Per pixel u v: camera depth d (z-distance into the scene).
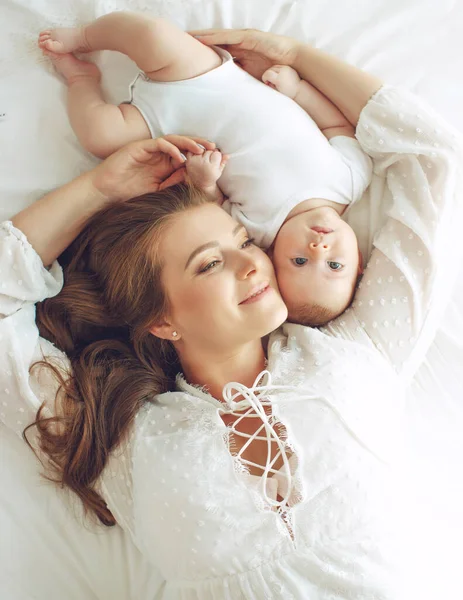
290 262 1.18
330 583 1.02
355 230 1.29
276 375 1.12
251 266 1.06
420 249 1.16
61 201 1.16
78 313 1.20
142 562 1.20
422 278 1.16
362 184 1.25
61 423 1.15
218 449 1.05
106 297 1.19
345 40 1.31
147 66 1.19
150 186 1.22
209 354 1.13
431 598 1.13
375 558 1.05
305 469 1.04
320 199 1.21
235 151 1.21
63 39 1.21
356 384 1.12
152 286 1.11
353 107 1.23
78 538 1.19
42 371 1.13
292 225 1.19
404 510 1.13
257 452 1.08
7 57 1.25
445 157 1.15
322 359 1.13
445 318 1.31
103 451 1.14
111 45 1.21
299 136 1.20
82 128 1.21
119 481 1.14
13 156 1.23
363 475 1.06
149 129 1.22
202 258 1.07
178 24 1.28
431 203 1.16
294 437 1.05
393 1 1.31
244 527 1.02
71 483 1.16
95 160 1.26
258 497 1.02
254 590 1.02
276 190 1.20
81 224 1.19
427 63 1.32
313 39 1.31
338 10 1.31
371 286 1.20
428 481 1.24
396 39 1.32
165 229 1.09
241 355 1.14
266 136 1.20
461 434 1.27
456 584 1.17
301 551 1.02
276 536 1.01
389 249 1.18
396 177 1.23
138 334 1.19
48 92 1.25
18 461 1.19
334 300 1.18
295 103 1.25
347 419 1.07
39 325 1.20
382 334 1.18
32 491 1.19
